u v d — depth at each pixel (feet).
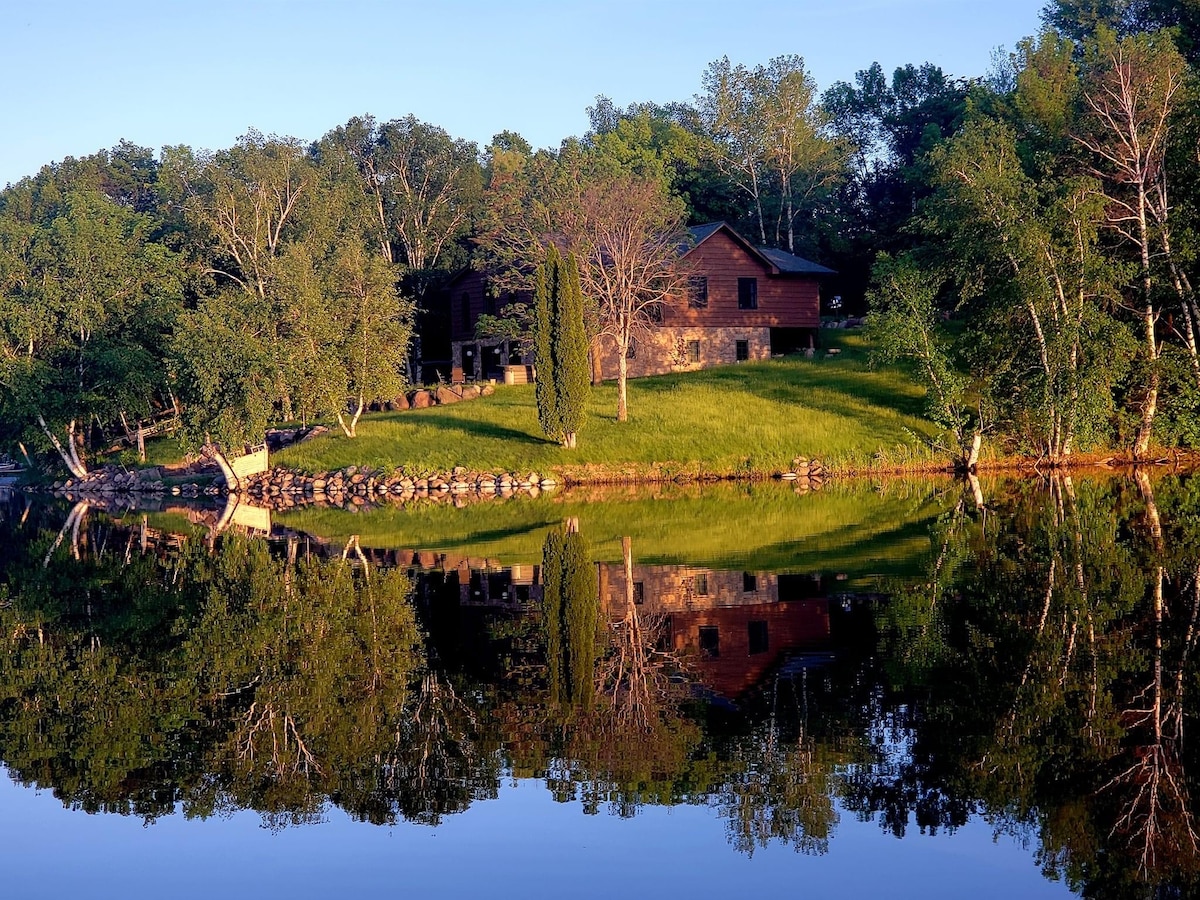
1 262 192.54
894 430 165.27
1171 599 67.10
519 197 210.18
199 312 165.99
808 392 183.32
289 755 48.03
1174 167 146.82
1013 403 147.84
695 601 74.08
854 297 273.95
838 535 100.78
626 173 191.11
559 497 146.10
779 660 58.54
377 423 183.42
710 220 271.49
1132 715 47.32
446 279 253.03
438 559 95.76
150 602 82.17
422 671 59.62
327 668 61.16
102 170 305.94
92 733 52.11
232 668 62.13
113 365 183.52
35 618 78.13
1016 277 145.38
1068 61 215.31
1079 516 103.81
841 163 267.59
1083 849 36.14
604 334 183.62
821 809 40.04
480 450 165.68
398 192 261.24
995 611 66.28
